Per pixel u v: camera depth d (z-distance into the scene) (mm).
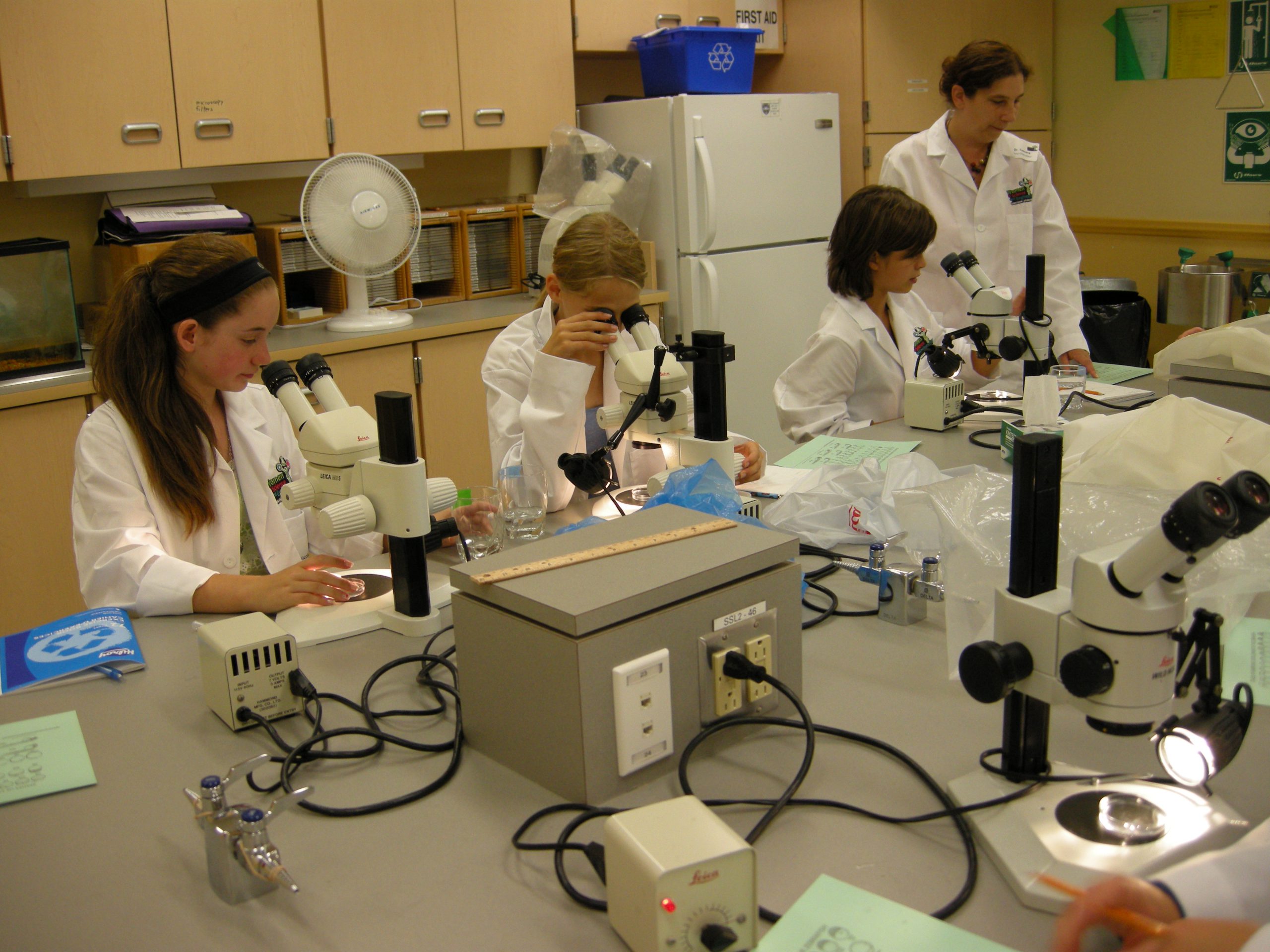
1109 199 4762
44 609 2715
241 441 1749
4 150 2678
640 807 948
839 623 1354
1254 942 661
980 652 867
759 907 824
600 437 2025
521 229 3762
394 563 1374
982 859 880
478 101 3496
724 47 3742
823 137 3965
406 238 3090
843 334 2408
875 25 4055
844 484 1686
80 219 3164
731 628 1049
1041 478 856
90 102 2781
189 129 2949
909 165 2980
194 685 1266
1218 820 869
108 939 826
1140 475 1495
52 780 1054
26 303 2609
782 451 3535
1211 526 716
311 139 3180
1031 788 933
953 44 4316
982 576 1227
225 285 1564
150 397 1604
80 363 2742
